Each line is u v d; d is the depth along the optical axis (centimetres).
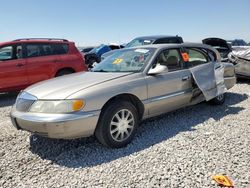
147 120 543
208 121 527
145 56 500
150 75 472
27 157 402
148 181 323
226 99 706
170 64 516
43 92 411
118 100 428
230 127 489
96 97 398
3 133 498
